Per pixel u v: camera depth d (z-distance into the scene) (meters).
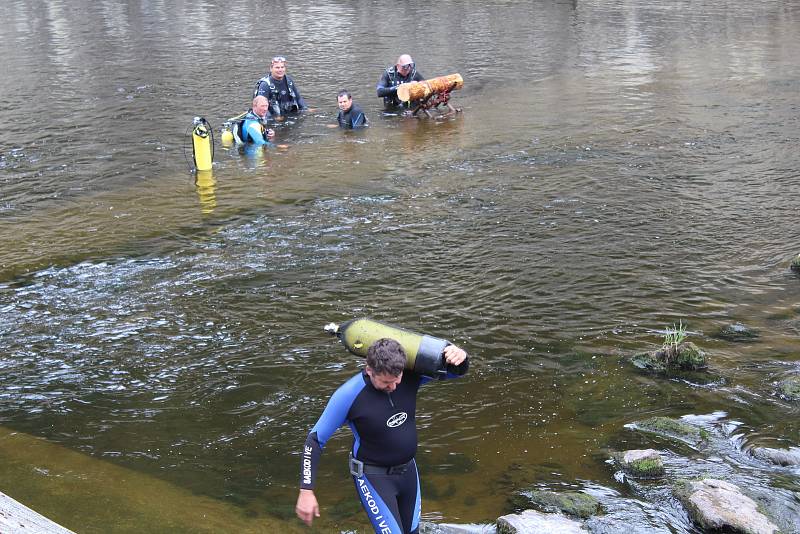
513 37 23.22
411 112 15.05
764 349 6.78
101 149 12.88
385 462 4.16
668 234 9.32
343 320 7.43
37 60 19.83
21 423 5.94
